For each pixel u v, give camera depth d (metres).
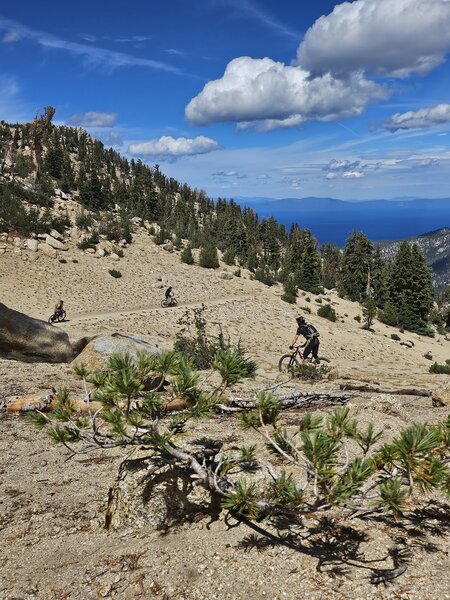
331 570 2.63
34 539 3.34
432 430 2.60
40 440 5.50
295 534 3.03
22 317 11.93
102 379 3.37
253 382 9.40
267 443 3.21
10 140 134.88
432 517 3.18
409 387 13.33
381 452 2.71
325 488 2.74
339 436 2.87
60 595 2.68
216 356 3.37
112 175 154.50
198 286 60.19
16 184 79.19
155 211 107.69
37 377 9.00
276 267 93.75
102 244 68.56
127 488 3.37
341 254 123.31
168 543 3.07
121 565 2.89
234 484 3.18
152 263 67.06
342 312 66.38
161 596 2.57
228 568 2.73
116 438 3.29
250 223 145.88
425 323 70.50
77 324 35.12
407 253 71.00
